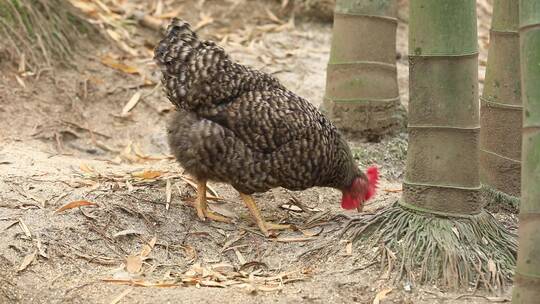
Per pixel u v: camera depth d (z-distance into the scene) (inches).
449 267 228.5
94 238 248.5
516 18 269.0
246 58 406.0
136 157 330.6
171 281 233.6
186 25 260.1
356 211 279.7
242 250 254.7
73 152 332.8
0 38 362.0
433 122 232.5
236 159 251.9
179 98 255.8
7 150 310.0
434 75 229.1
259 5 456.4
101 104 363.9
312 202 291.3
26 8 374.6
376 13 314.8
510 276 231.1
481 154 285.7
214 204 281.4
